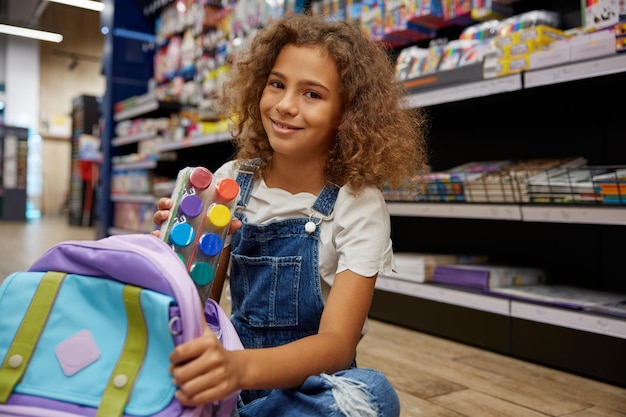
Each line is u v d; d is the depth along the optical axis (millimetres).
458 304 1977
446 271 2092
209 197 875
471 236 2467
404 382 1549
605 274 1992
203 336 664
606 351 1555
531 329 1749
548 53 1670
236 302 1042
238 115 1169
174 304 670
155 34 5184
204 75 3988
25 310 754
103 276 747
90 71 12945
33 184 12344
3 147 9734
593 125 2033
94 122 8688
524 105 2096
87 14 12555
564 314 1650
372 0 2512
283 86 961
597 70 1551
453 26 2510
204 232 845
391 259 948
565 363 1654
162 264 691
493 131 2383
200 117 3607
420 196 2139
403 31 2412
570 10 2133
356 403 765
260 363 692
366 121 985
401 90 1156
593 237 2023
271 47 1022
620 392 1484
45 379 715
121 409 656
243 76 1131
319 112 942
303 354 747
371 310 2357
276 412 810
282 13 3014
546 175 1793
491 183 1897
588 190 1639
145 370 675
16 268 3641
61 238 6176
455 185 2018
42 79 12523
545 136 2193
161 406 647
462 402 1399
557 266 2141
